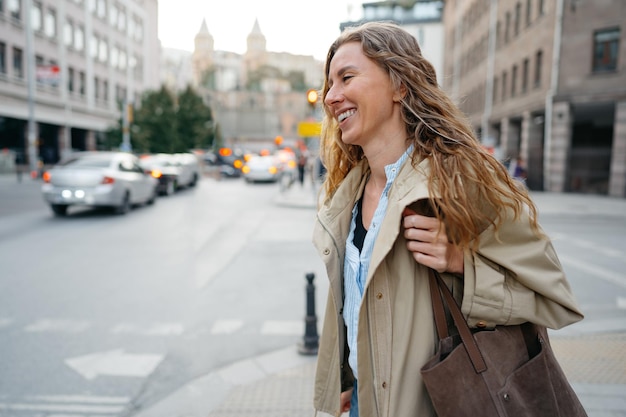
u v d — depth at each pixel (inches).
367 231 57.1
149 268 288.4
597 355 148.9
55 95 1486.2
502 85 1178.6
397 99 52.6
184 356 162.7
